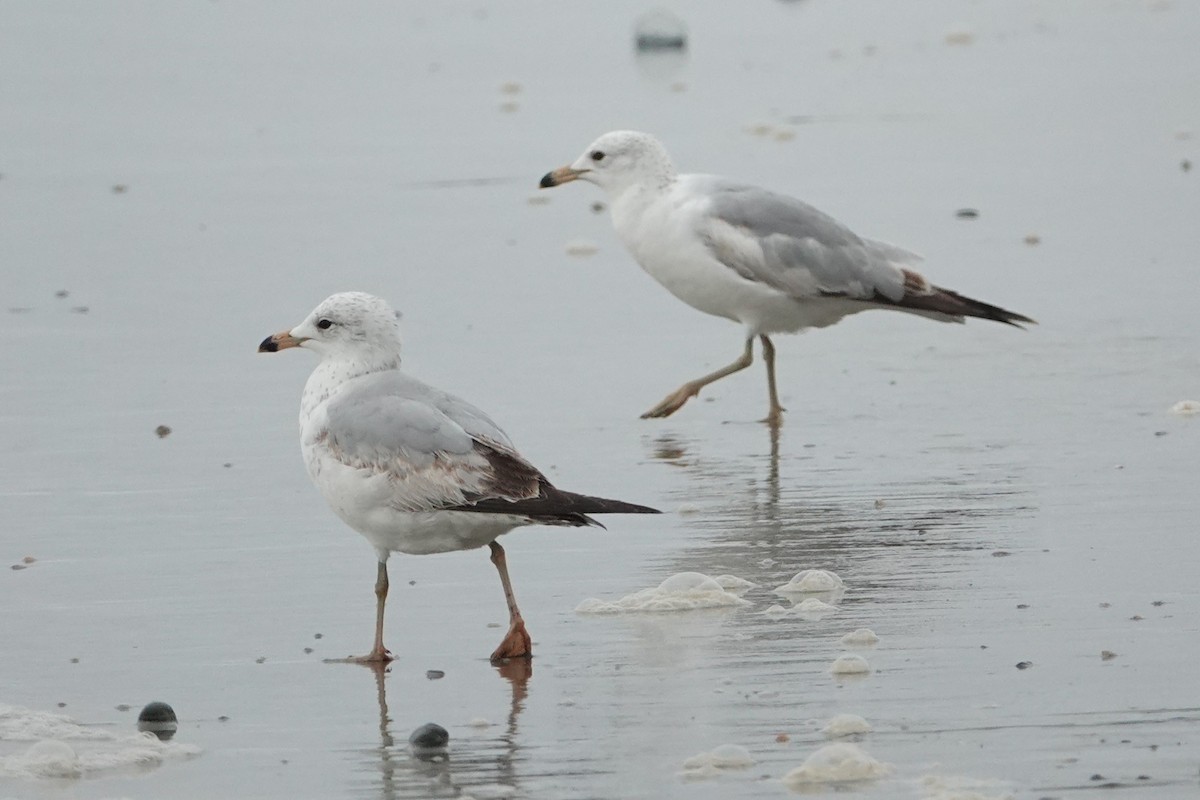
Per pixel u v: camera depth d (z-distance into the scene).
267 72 33.16
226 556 11.76
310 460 10.28
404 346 17.36
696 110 28.94
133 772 8.33
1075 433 13.94
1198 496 12.12
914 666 9.20
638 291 19.45
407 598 10.88
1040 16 36.88
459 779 8.09
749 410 15.41
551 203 23.44
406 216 22.86
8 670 9.77
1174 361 15.84
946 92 29.69
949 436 14.12
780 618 10.09
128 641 10.20
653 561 11.36
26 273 20.31
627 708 8.84
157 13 39.22
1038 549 11.14
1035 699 8.66
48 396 15.89
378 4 40.41
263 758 8.46
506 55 34.53
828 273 15.06
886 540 11.52
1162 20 35.41
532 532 12.12
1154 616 9.80
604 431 14.73
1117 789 7.61
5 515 12.72
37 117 29.44
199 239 21.80
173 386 16.22
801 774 7.85
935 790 7.65
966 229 21.11
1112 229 20.83
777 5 39.94
